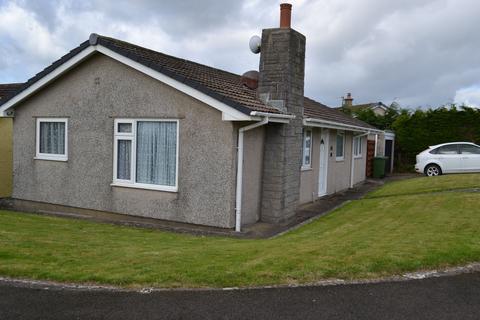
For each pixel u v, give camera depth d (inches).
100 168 450.0
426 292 204.1
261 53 426.9
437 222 348.2
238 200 385.1
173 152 408.5
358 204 510.0
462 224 332.8
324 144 613.3
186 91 381.7
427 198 481.4
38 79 468.4
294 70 430.6
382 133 889.5
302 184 535.5
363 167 850.8
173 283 212.1
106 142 444.8
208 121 385.7
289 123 425.4
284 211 428.8
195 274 222.2
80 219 442.3
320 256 248.7
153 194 417.4
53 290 206.1
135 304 190.2
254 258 252.8
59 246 289.6
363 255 247.1
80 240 319.6
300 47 442.0
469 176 644.1
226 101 363.9
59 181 479.2
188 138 396.5
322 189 615.2
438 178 660.7
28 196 503.5
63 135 479.2
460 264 239.5
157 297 197.5
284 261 240.5
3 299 196.1
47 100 482.0
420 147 992.2
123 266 239.3
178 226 405.7
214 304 190.2
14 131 510.6
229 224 381.1
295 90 435.8
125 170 438.3
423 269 231.6
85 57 437.7
